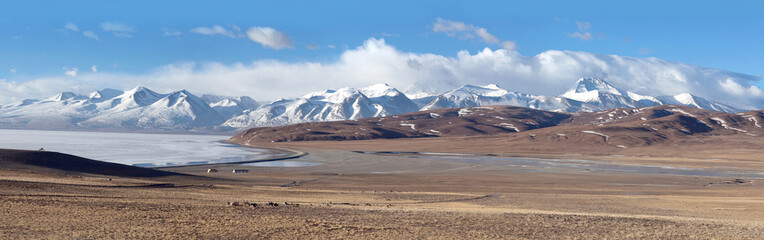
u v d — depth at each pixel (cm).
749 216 4850
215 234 2852
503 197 6531
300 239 2809
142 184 6544
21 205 3494
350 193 6644
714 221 3956
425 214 3938
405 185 8781
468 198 6281
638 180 10569
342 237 2889
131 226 2959
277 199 5362
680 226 3544
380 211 4097
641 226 3522
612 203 6038
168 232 2848
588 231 3291
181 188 6431
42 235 2594
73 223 2945
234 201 4762
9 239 2459
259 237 2820
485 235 3072
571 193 7788
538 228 3356
